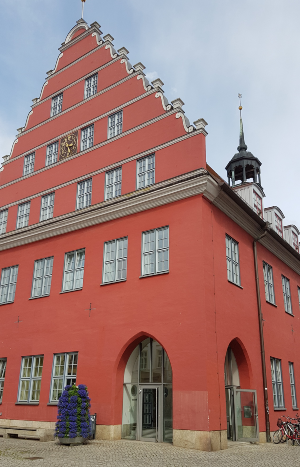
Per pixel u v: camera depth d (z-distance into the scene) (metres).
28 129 25.61
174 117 18.42
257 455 13.09
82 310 18.53
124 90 21.05
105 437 15.94
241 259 18.70
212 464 11.15
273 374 19.80
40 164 23.97
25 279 21.64
